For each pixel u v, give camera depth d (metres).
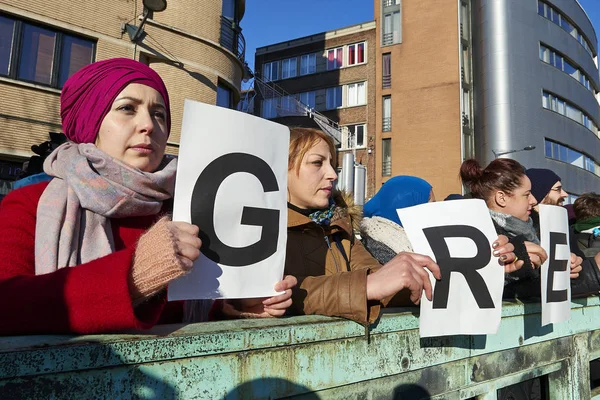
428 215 1.44
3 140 8.48
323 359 1.09
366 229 2.04
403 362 1.29
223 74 11.59
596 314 2.32
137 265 0.81
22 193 1.07
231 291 1.02
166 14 10.50
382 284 1.16
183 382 0.84
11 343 0.68
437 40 22.83
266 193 1.11
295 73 26.28
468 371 1.51
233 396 0.91
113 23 9.80
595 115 28.19
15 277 0.79
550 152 23.36
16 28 8.76
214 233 1.01
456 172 21.50
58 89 9.20
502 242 1.49
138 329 0.86
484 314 1.42
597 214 3.26
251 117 1.10
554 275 1.83
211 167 1.02
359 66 24.48
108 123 1.15
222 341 0.90
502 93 21.91
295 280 1.15
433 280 1.36
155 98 1.22
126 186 1.12
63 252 0.99
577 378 2.08
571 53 25.72
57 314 0.75
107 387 0.74
